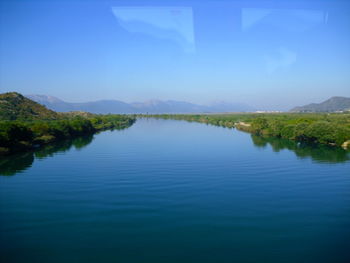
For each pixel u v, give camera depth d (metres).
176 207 19.16
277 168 30.34
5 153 38.72
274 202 20.14
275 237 15.07
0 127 41.19
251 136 61.97
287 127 56.91
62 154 39.47
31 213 18.20
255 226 16.34
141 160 34.69
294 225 16.45
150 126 96.38
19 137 43.69
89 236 15.23
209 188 23.23
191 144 48.97
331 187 23.69
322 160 34.84
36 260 12.97
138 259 13.07
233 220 17.17
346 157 36.88
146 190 22.77
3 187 23.81
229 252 13.63
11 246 14.20
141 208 19.00
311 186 23.95
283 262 12.78
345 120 67.31
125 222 16.89
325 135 48.19
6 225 16.52
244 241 14.66
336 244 14.27
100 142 52.66
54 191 22.64
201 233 15.54
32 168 30.78
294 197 21.16
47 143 50.56
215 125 99.31
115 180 25.62
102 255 13.38
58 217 17.59
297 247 14.02
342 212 18.28
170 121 132.38
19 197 21.23
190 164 32.25
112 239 14.89
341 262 12.70
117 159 35.50
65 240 14.79
